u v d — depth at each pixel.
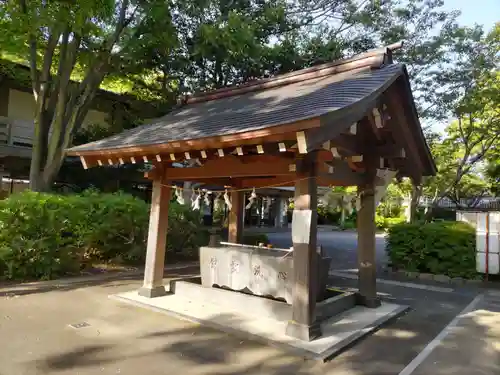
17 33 7.84
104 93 13.39
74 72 12.80
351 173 5.43
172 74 12.34
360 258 5.90
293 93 5.88
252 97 7.02
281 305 4.88
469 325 5.16
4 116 13.33
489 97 11.88
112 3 7.77
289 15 13.05
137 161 5.54
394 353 4.07
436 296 7.04
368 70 5.66
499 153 14.12
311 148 3.46
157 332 4.41
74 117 9.80
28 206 6.91
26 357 3.58
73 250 7.69
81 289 6.36
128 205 8.95
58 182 12.99
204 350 3.93
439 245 8.91
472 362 3.87
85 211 7.94
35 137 9.68
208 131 4.66
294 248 4.37
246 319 4.89
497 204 25.08
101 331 4.37
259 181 7.17
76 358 3.61
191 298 5.84
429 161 6.04
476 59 12.55
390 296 6.93
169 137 5.08
